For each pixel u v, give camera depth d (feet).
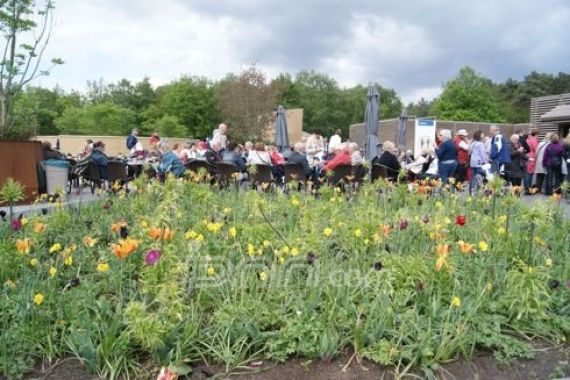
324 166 34.53
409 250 14.57
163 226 12.11
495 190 17.58
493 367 9.48
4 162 31.73
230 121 158.30
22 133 39.01
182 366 9.02
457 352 9.70
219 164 31.50
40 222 14.49
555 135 37.91
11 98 38.63
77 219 18.66
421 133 65.92
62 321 9.94
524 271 11.08
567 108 77.56
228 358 9.25
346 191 26.20
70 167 40.50
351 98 260.62
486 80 243.81
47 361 9.34
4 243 13.37
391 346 9.45
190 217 18.06
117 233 16.15
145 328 8.50
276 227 16.39
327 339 9.57
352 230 14.75
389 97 293.84
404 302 10.60
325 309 10.30
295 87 240.12
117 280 11.75
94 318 10.14
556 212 17.74
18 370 8.90
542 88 255.70
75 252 14.44
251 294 11.23
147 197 21.20
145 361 9.30
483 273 11.73
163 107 211.41
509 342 9.95
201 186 20.97
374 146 43.91
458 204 22.26
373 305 10.20
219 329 9.82
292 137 125.59
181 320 9.59
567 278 12.37
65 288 11.22
